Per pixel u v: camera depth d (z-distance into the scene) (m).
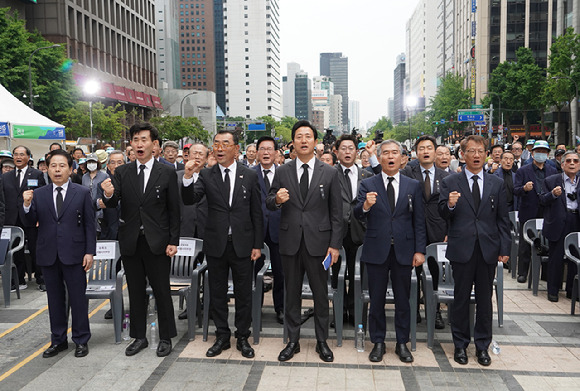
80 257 4.87
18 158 7.58
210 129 95.38
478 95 84.31
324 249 4.72
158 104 70.75
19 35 30.97
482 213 4.66
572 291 6.07
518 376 4.36
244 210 4.89
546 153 7.47
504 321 5.85
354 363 4.66
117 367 4.60
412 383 4.23
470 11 91.88
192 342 5.23
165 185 4.86
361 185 4.88
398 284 4.75
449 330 5.59
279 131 113.56
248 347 4.87
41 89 32.31
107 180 4.66
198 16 154.00
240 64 165.88
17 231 7.00
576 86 42.47
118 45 60.53
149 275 4.91
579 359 4.73
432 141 5.86
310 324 5.81
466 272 4.64
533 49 79.81
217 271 4.90
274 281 5.99
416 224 4.76
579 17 50.53
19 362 4.74
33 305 6.67
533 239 7.18
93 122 38.50
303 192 4.76
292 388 4.14
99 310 6.42
